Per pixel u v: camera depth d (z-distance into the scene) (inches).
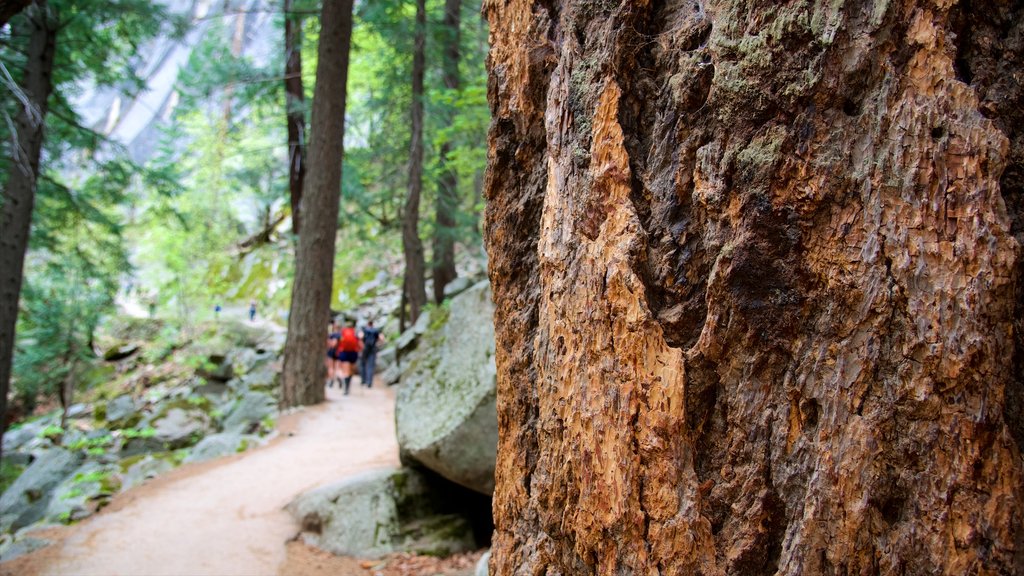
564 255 67.1
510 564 75.0
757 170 55.1
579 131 67.0
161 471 304.2
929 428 47.8
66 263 512.1
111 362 657.6
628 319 59.5
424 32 533.3
